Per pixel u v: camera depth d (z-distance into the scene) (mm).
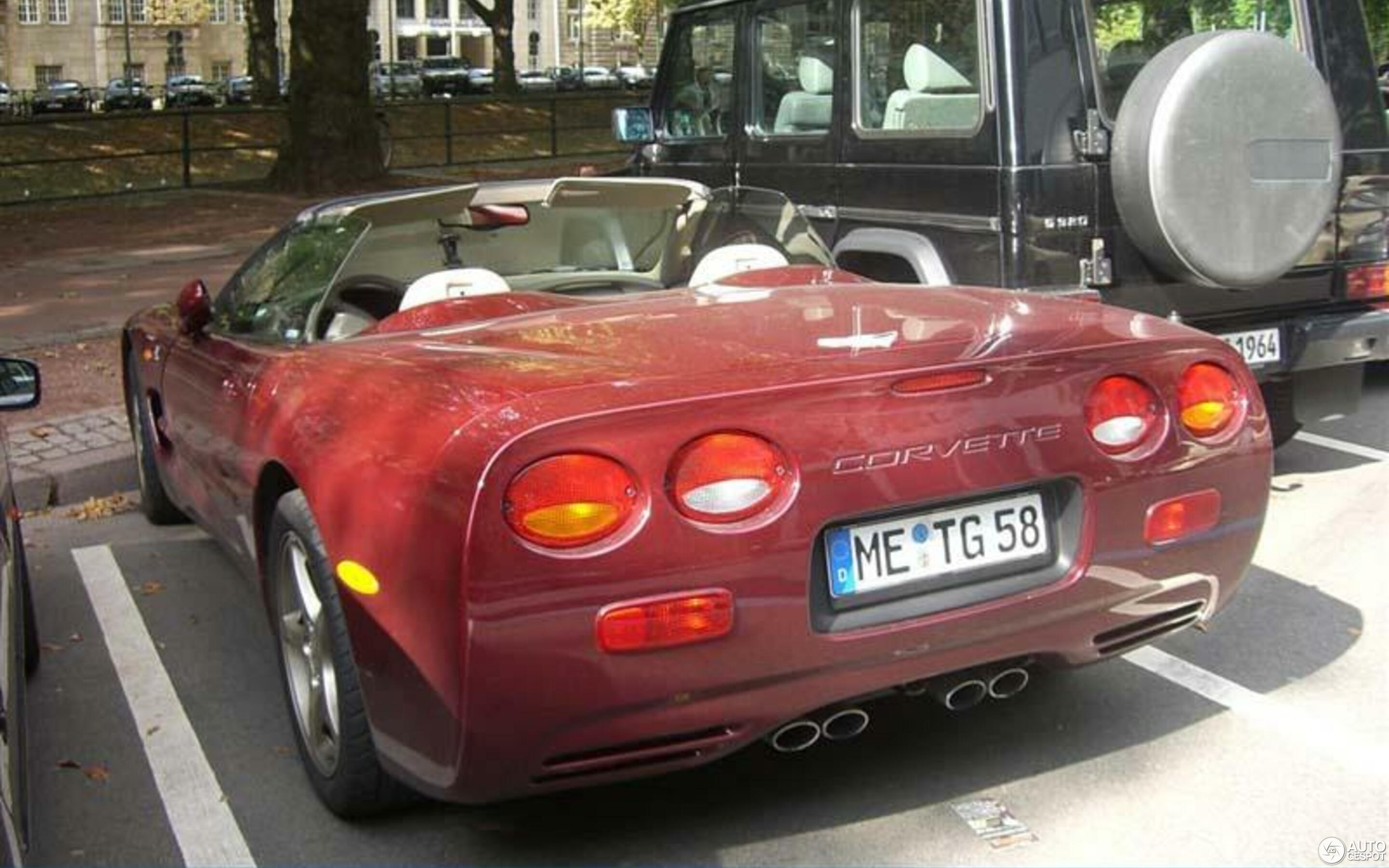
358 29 20672
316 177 20625
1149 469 3322
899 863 3199
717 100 7383
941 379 3105
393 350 3633
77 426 7664
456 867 3301
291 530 3520
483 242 4727
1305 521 5668
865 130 6094
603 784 3127
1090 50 5316
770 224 5043
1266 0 5766
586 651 2828
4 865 2205
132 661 4730
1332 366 5977
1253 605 4750
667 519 2861
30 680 4594
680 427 2893
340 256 4293
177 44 85375
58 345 9984
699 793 3557
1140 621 3404
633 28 74562
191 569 5723
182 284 12641
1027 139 5277
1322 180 5266
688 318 3717
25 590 4590
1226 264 5148
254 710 4293
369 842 3432
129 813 3658
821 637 2988
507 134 26922
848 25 6160
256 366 4145
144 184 23188
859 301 3891
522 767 2898
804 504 2965
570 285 4824
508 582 2797
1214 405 3439
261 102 35281
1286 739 3750
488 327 3775
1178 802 3432
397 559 2969
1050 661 3332
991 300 3916
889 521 3094
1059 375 3242
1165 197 5051
